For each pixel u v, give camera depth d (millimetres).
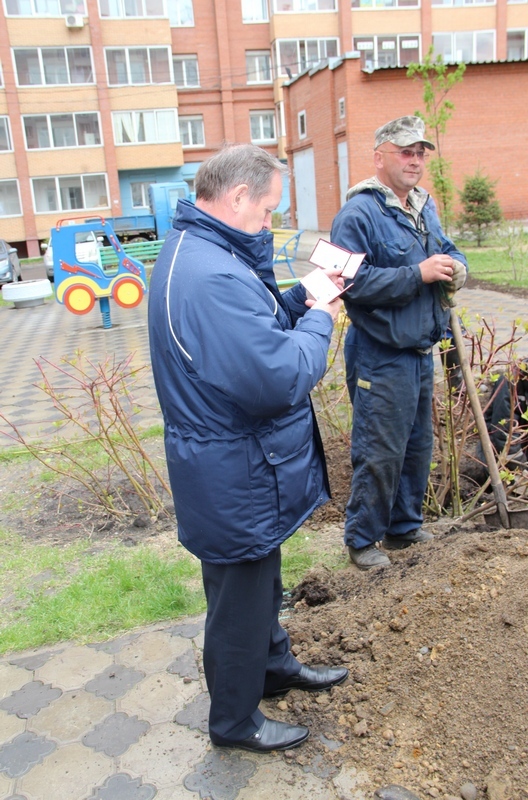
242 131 35219
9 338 11539
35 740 2359
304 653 2564
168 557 3555
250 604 2041
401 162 2777
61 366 8641
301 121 25531
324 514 3896
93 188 32719
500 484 3227
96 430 5797
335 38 34062
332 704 2338
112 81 32062
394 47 34094
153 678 2629
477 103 20359
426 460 3229
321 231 24609
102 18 31406
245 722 2164
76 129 32062
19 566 3598
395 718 2209
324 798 2008
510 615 2277
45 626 3004
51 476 4816
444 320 2973
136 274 11062
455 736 2074
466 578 2525
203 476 1892
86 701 2533
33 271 25969
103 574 3398
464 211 17609
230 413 1867
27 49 30797
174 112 32844
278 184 1984
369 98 20047
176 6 33156
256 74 34750
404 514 3303
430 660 2289
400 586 2736
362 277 2738
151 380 7352
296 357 1844
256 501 1925
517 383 3771
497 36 34281
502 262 14023
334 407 4734
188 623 2971
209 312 1789
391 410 2945
